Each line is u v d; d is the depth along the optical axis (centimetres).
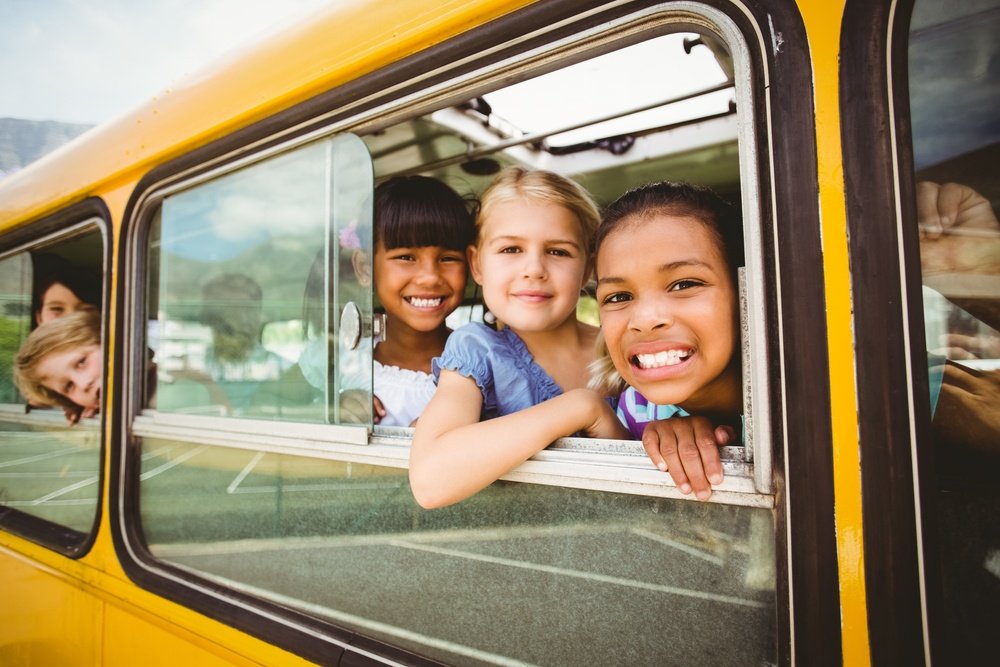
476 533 106
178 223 163
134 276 171
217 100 143
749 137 79
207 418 151
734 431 97
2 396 231
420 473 99
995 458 72
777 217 76
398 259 165
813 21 75
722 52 122
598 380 135
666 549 88
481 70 102
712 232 93
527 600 101
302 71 125
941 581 70
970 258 72
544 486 99
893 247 71
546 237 139
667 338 93
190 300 159
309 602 130
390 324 175
